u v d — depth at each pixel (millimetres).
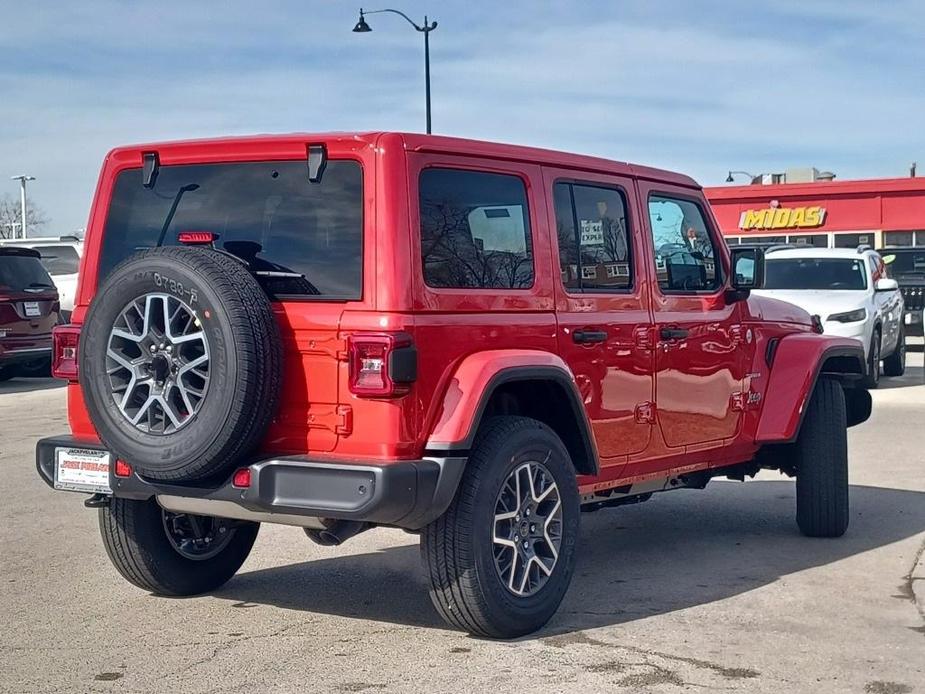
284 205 5508
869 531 8188
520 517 5672
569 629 5867
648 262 6746
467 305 5484
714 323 7207
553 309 5988
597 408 6254
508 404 6094
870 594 6535
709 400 7176
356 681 5086
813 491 7852
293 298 5355
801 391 7645
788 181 50875
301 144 5453
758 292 17656
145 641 5688
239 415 5059
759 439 7648
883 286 17328
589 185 6391
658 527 8453
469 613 5484
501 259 5750
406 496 5102
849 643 5633
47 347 18672
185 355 5180
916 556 7445
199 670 5246
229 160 5676
